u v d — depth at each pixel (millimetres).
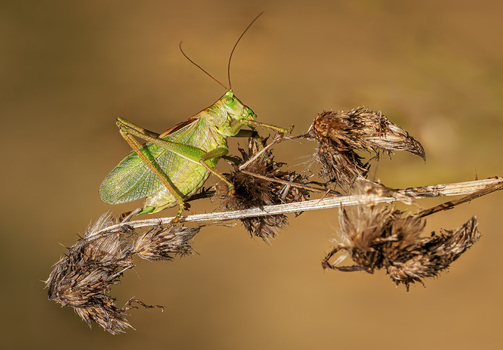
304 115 471
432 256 264
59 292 285
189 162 300
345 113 276
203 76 566
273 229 282
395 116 423
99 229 288
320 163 278
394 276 266
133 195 301
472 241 264
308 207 278
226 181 282
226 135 301
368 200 268
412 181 392
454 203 268
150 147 301
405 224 266
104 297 285
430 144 401
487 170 388
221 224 284
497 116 396
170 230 283
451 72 441
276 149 436
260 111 489
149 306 286
